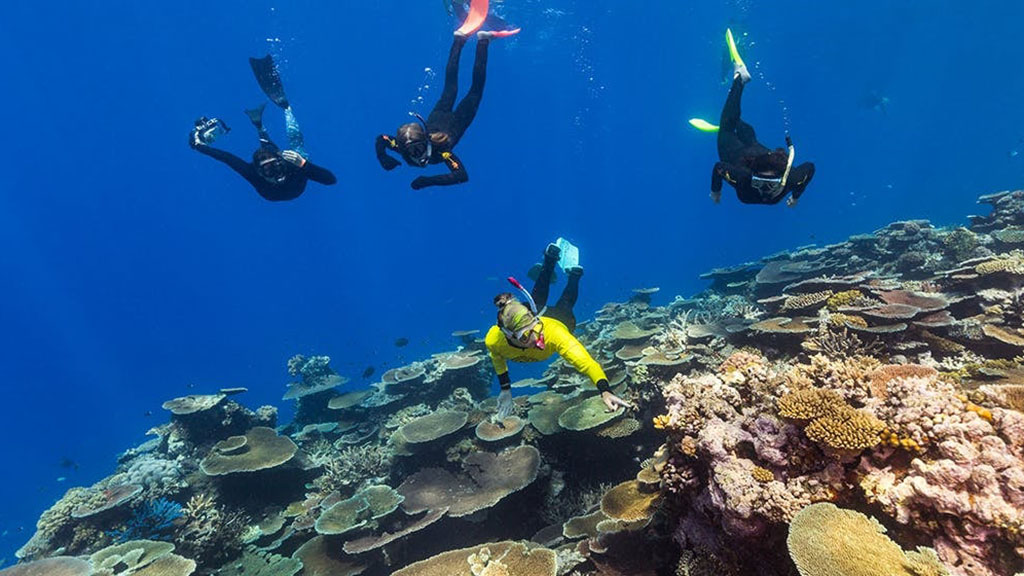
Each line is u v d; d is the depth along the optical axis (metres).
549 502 10.20
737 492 4.20
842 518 3.64
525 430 11.27
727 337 10.01
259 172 6.61
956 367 7.11
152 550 9.60
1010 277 9.27
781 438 4.37
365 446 13.05
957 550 3.38
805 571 3.30
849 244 15.28
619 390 10.68
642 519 5.98
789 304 9.95
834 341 8.08
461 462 11.12
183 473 12.91
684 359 9.66
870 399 4.44
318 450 15.34
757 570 4.38
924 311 8.17
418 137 5.83
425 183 6.08
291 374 19.50
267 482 12.83
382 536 9.52
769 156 5.21
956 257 11.96
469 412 12.23
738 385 5.22
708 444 4.56
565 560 6.70
